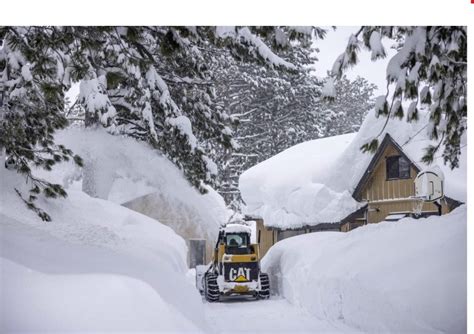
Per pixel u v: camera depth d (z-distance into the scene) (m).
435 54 7.31
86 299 4.94
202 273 17.41
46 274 5.48
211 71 19.61
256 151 37.50
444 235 8.86
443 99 8.05
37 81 9.54
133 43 9.76
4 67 9.80
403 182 20.81
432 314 7.12
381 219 21.52
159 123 17.44
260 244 27.95
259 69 36.72
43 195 13.34
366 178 21.61
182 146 16.42
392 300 7.99
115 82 9.75
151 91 15.48
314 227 23.03
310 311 11.61
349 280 9.72
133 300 5.12
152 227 16.73
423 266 8.26
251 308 12.85
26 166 12.33
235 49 9.00
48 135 12.59
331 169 23.34
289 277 14.08
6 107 10.80
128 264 7.30
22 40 8.37
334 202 22.39
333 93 7.59
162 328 4.87
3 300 4.75
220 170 37.38
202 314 7.83
